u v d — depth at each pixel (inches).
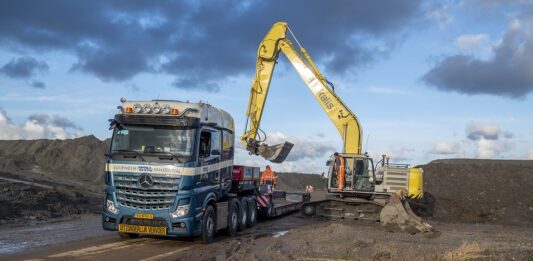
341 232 567.8
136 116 493.0
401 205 685.9
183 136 487.2
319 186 2348.7
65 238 522.6
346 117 834.8
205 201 509.7
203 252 453.7
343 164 821.9
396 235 594.9
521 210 1010.7
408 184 807.7
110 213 483.8
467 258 395.5
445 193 1112.8
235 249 472.4
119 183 484.1
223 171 569.3
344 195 834.2
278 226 712.4
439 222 880.9
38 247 460.4
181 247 483.8
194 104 499.2
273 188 888.3
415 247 467.8
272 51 834.2
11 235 532.7
